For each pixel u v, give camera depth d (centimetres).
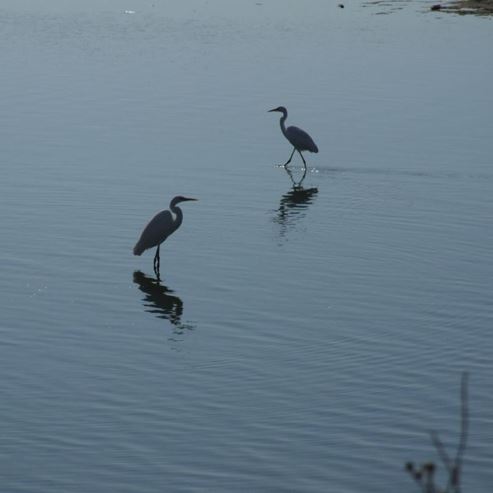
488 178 2741
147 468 1322
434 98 3684
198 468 1322
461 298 1922
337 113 3459
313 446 1380
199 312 1858
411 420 1457
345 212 2475
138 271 2066
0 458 1341
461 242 2252
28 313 1834
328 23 5453
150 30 5181
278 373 1606
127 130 3161
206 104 3550
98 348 1697
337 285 1994
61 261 2097
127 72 4091
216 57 4447
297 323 1805
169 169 2761
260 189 2652
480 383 1568
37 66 4188
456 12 5825
